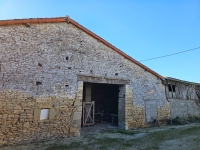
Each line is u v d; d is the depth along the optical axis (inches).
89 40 306.2
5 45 219.9
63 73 265.9
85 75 289.7
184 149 207.0
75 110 269.9
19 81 225.6
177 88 508.4
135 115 359.9
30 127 226.8
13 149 198.7
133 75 369.4
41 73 245.1
